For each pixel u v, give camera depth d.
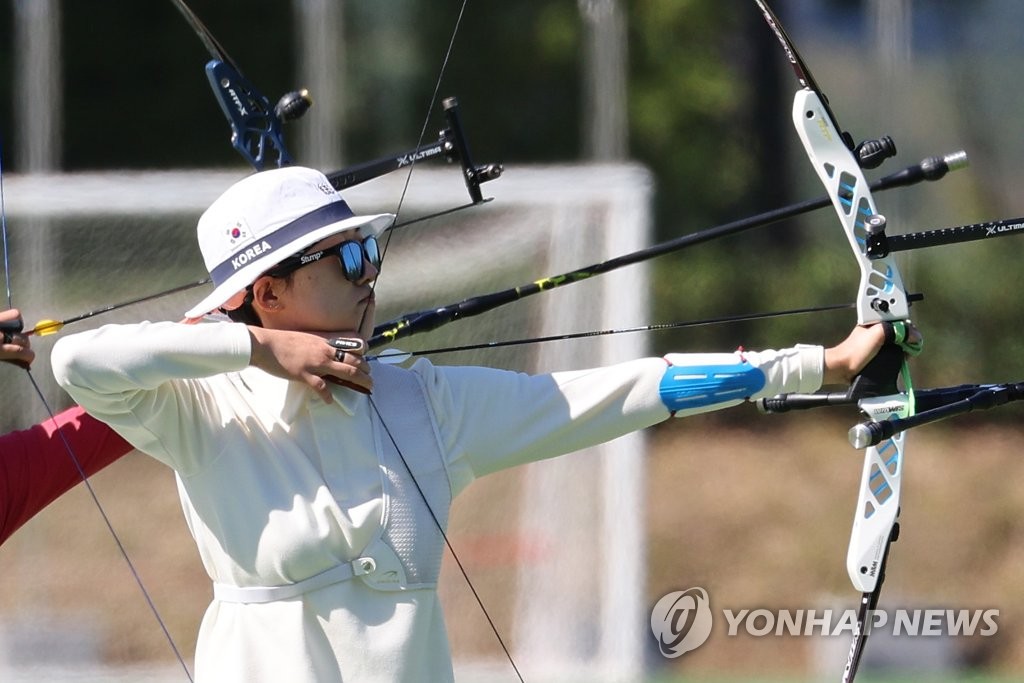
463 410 9.55
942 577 39.12
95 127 53.53
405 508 9.20
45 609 24.28
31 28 42.56
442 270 23.75
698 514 43.09
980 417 47.50
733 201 54.72
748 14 55.28
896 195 47.28
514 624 24.36
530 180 24.00
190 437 9.21
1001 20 53.97
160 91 54.03
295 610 9.02
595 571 24.42
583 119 54.38
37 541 24.55
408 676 9.06
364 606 9.07
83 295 22.69
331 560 9.06
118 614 24.50
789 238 54.25
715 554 40.91
